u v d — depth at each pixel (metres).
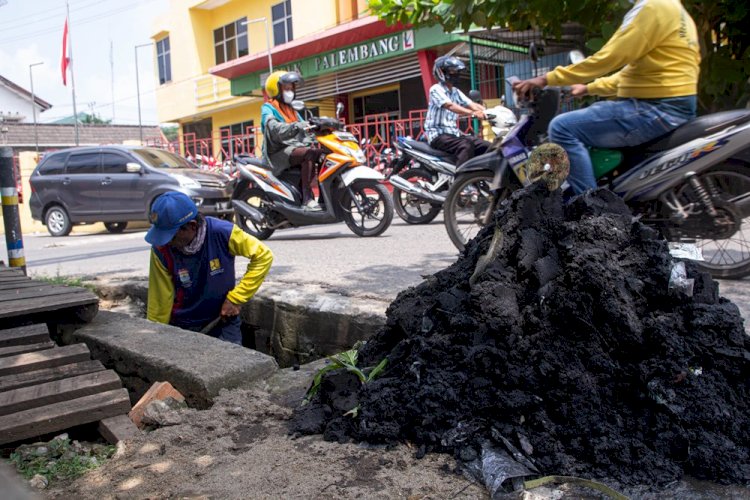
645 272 2.31
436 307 2.51
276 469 2.14
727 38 6.42
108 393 2.81
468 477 2.02
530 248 2.41
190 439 2.45
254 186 8.35
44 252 10.01
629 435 2.04
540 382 2.15
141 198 12.03
